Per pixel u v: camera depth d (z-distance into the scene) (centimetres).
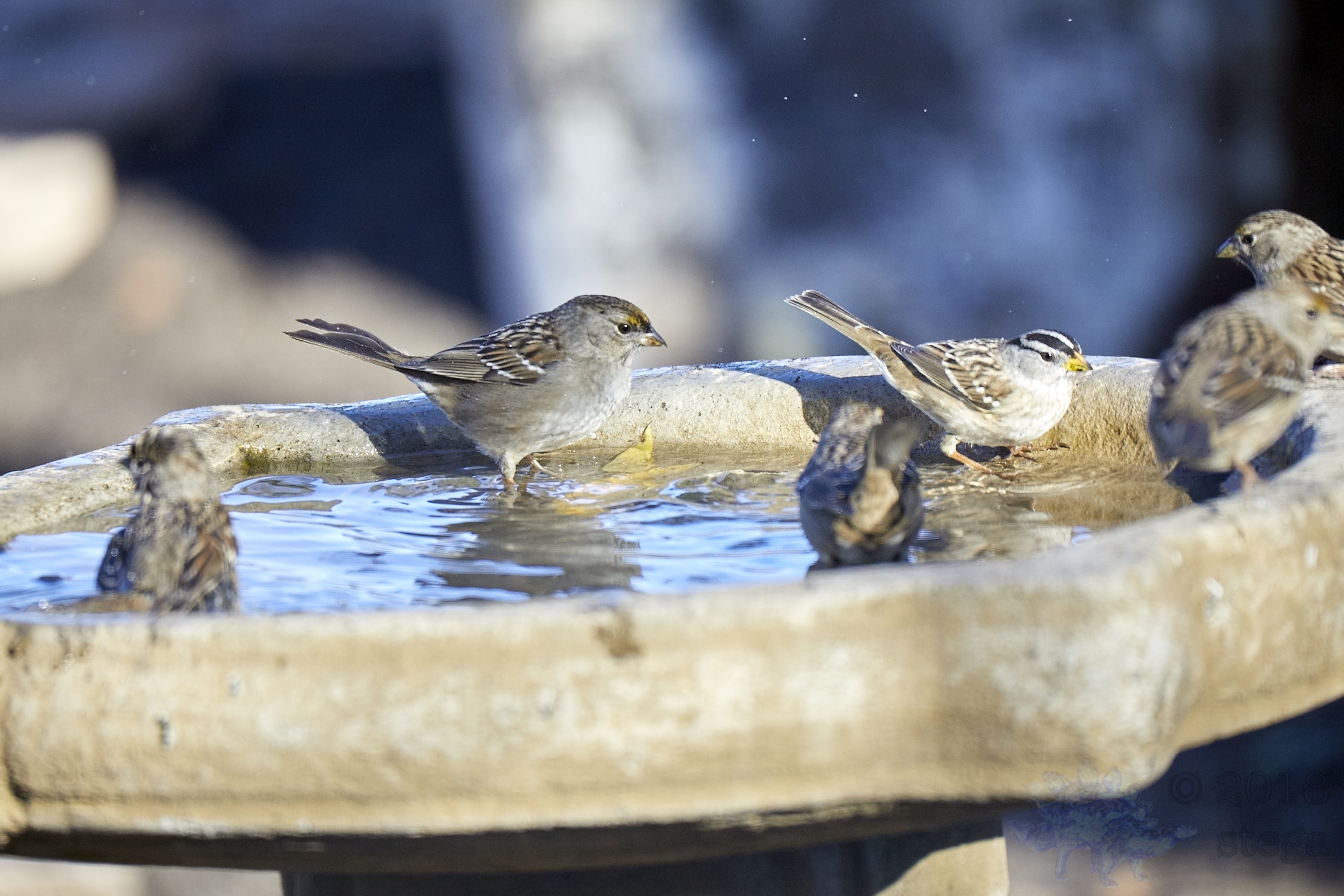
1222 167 2216
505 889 610
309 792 426
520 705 418
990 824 651
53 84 2866
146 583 608
